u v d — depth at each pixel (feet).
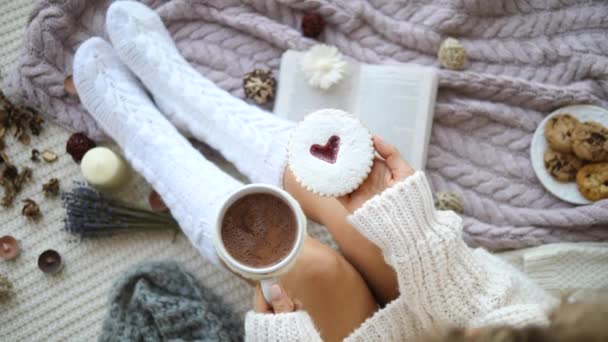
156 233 4.11
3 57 4.13
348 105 4.00
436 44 4.05
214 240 2.76
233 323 3.91
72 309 4.06
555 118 3.93
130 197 4.12
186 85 3.96
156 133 3.89
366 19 4.08
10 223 4.08
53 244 4.09
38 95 4.07
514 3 4.05
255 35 4.13
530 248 3.98
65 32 4.09
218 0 4.09
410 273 3.06
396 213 3.01
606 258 3.87
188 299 3.85
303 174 3.02
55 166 4.12
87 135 4.10
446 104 4.03
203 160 3.82
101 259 4.10
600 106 3.97
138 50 3.98
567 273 3.89
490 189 4.03
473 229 3.98
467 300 3.13
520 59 4.05
